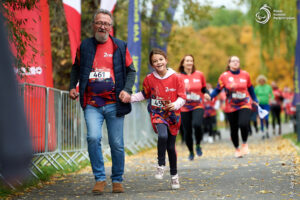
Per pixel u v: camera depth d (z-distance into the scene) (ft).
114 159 46.32
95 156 45.19
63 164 75.77
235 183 50.03
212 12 143.33
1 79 13.24
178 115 48.57
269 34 171.12
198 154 86.48
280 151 95.96
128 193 45.34
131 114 116.37
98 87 45.65
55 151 72.28
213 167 69.51
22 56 56.13
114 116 46.09
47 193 46.62
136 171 68.90
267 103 147.43
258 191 43.68
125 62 46.96
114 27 131.75
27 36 54.54
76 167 75.41
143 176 61.67
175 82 48.03
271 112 172.04
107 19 45.47
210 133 143.64
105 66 45.98
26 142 13.06
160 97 48.24
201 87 82.48
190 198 40.60
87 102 46.19
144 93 49.14
